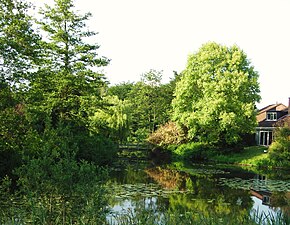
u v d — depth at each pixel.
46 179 6.15
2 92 14.53
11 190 11.82
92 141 24.20
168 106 54.03
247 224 6.71
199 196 15.97
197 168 29.36
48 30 22.36
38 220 5.55
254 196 16.41
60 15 22.73
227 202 14.67
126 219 6.94
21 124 14.75
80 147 22.45
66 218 6.04
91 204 5.79
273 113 47.38
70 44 22.81
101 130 26.61
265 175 25.34
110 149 27.14
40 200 6.16
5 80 14.95
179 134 41.00
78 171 6.29
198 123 38.72
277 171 28.53
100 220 5.84
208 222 6.43
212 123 37.53
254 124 38.38
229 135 37.56
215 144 38.75
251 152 37.50
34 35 16.09
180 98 40.47
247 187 19.14
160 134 41.94
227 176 24.22
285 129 32.81
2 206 7.02
